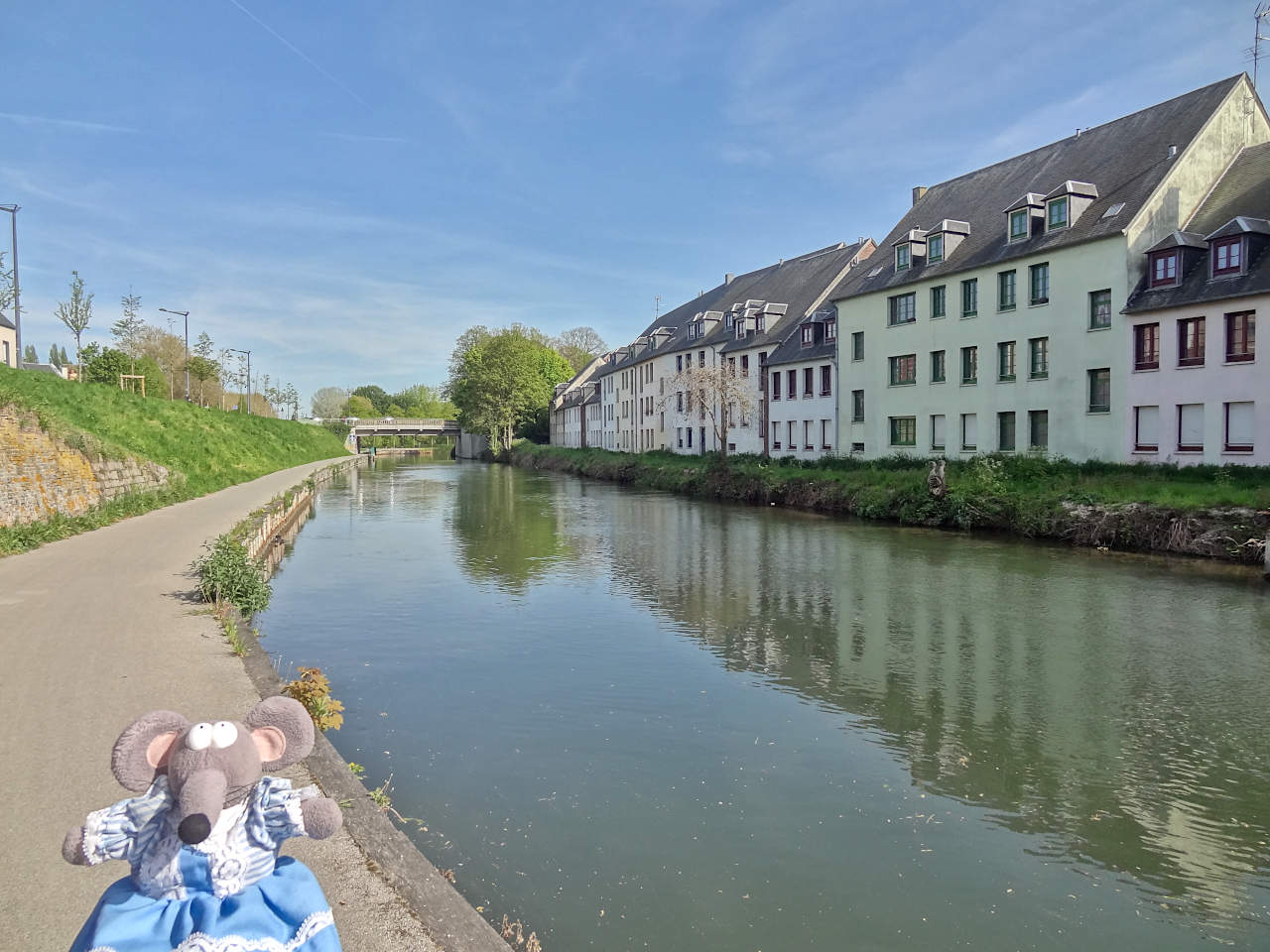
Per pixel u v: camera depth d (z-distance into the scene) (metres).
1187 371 24.72
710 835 6.71
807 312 45.28
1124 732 9.00
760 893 5.89
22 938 3.68
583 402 82.44
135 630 9.90
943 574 18.19
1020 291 30.38
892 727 9.13
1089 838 6.77
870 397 38.25
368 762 8.09
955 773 7.98
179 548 16.81
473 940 3.90
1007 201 34.25
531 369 92.00
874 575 18.16
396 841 4.83
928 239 35.28
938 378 34.56
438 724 9.13
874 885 6.05
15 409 19.77
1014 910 5.77
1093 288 27.56
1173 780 7.84
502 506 36.78
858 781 7.77
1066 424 28.70
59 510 19.41
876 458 36.81
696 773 7.91
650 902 5.74
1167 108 30.27
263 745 2.54
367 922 3.95
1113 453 27.06
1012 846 6.63
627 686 10.47
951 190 39.78
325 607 15.17
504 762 8.12
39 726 6.48
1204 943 5.44
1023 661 11.55
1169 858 6.48
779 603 15.38
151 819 2.35
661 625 13.71
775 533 25.95
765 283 57.50
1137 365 26.28
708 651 12.13
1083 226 28.38
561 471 68.81
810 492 33.34
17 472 18.00
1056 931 5.54
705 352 55.34
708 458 45.94
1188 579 17.19
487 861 6.24
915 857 6.44
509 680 10.70
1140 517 20.84
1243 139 28.09
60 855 4.46
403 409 154.00
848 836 6.74
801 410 43.75
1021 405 30.50
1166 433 25.44
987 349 31.86
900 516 28.20
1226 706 9.75
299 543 24.33
